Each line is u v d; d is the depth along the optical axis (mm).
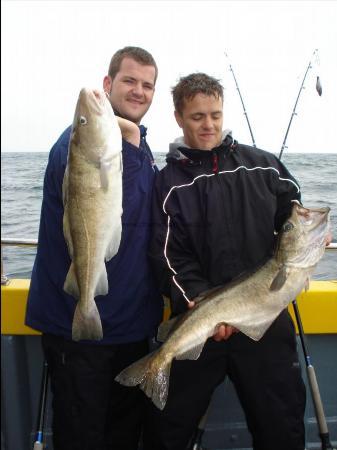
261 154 2234
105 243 1886
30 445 2549
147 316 2211
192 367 2066
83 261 1893
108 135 1816
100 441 2145
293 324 2166
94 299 2064
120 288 2109
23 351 2537
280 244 1989
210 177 2131
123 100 2215
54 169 2090
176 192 2123
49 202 2129
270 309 2021
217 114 2160
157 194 2170
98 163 1824
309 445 2561
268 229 2123
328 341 2582
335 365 2588
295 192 2221
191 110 2150
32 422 2578
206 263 2119
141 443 2553
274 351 2076
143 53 2213
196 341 1965
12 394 2473
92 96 1803
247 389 2059
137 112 2244
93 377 2115
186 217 2086
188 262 2102
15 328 2451
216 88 2135
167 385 1915
